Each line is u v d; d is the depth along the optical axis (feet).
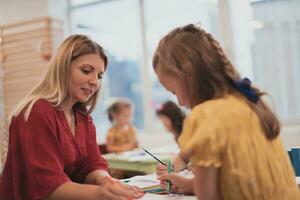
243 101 2.94
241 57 10.42
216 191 2.70
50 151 3.81
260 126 2.92
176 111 8.18
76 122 4.57
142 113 12.28
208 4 11.02
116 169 8.04
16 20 12.64
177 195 3.91
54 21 11.65
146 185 4.44
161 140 11.41
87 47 4.17
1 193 4.10
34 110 3.92
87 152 4.72
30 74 11.31
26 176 3.92
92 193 3.58
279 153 3.08
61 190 3.62
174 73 2.98
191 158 2.68
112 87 12.65
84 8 13.17
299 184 4.00
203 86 2.89
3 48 11.69
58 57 4.12
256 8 10.24
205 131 2.62
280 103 9.98
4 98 11.45
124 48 12.48
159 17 11.82
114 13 12.62
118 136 10.64
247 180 2.71
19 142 3.92
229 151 2.68
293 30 9.83
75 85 4.13
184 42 2.98
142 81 12.12
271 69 10.09
